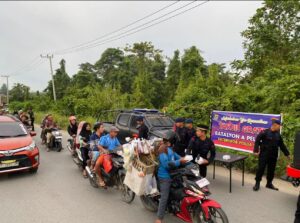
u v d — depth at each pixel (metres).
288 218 4.84
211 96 11.86
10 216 4.83
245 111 10.41
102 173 6.10
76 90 26.58
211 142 5.80
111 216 4.86
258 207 5.31
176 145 6.35
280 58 15.44
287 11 16.16
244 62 14.91
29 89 65.19
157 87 37.62
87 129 7.70
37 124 24.97
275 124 6.11
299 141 5.43
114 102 22.34
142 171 4.47
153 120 8.98
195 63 28.25
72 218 4.76
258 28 16.19
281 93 9.45
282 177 5.86
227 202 5.56
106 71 55.66
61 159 9.57
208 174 7.70
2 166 6.77
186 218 4.21
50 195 5.90
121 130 9.66
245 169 8.12
